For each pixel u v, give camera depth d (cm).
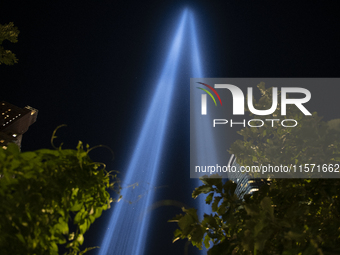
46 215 147
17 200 140
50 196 150
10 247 142
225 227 213
